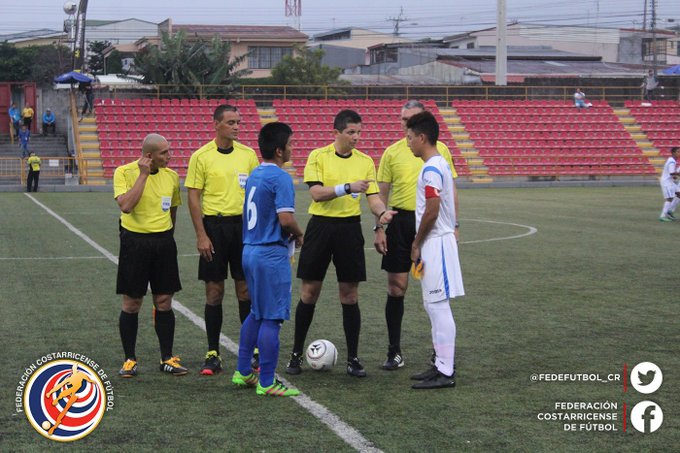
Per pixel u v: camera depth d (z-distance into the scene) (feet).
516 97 135.74
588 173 116.67
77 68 118.83
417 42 224.74
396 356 21.80
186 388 19.90
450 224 20.10
